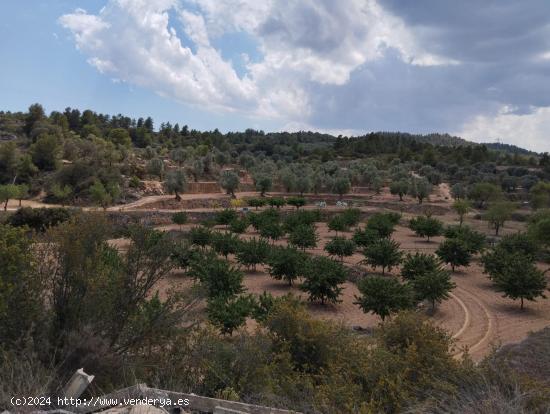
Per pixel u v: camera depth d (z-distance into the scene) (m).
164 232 14.48
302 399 9.32
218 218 70.38
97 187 72.75
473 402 7.43
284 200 89.19
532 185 108.50
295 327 14.18
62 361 9.20
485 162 146.00
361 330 28.72
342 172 117.00
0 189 65.44
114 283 11.73
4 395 6.35
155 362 10.70
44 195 82.94
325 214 85.38
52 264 11.35
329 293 35.50
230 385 9.83
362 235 56.06
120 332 11.42
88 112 168.38
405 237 67.62
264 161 137.00
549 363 13.09
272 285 42.19
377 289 29.52
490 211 65.88
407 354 10.84
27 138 122.75
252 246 46.41
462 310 34.41
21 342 9.57
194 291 13.19
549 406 7.18
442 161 151.12
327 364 12.85
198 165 107.88
